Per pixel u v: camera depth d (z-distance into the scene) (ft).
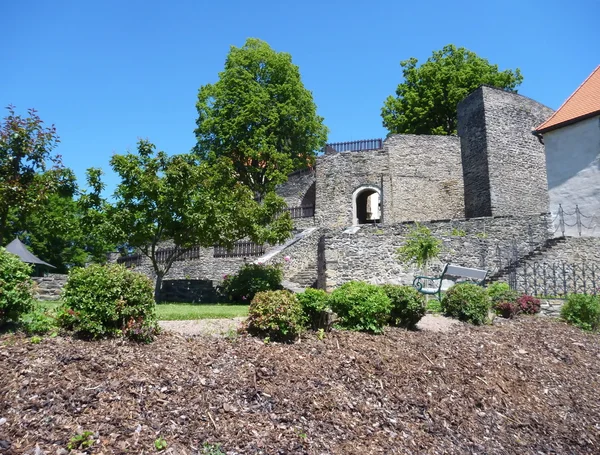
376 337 25.09
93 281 20.25
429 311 34.60
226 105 102.42
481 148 80.18
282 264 56.95
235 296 47.70
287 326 22.41
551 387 23.57
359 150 87.04
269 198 51.19
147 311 21.07
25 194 37.06
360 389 19.17
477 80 104.99
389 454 15.56
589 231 54.24
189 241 48.60
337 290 27.40
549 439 19.16
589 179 55.36
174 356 18.76
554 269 41.29
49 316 20.62
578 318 34.40
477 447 17.40
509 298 37.04
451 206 83.92
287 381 18.39
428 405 19.29
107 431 13.29
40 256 97.66
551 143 60.03
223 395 16.53
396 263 50.14
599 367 26.94
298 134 107.14
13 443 12.10
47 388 14.74
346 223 83.87
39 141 38.40
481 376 22.88
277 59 106.63
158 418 14.46
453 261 51.01
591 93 59.31
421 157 85.20
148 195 45.19
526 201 80.48
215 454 13.35
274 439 14.76
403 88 115.14
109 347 18.72
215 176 50.26
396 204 83.35
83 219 44.37
